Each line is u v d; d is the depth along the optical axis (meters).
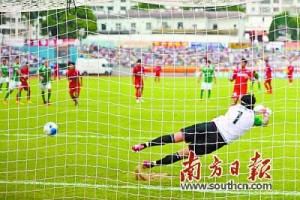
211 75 25.41
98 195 9.30
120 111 21.25
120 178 10.45
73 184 9.97
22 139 14.61
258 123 10.10
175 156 9.98
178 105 24.03
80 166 11.39
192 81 40.88
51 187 9.76
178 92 31.73
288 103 24.59
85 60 37.03
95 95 28.05
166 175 10.46
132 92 30.83
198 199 9.18
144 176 10.23
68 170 11.00
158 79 38.34
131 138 15.02
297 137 15.23
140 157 12.37
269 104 24.05
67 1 9.44
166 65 46.84
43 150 13.08
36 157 11.93
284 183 10.17
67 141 14.29
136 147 10.06
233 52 44.00
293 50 38.53
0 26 22.91
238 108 10.02
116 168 11.30
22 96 27.22
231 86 34.94
